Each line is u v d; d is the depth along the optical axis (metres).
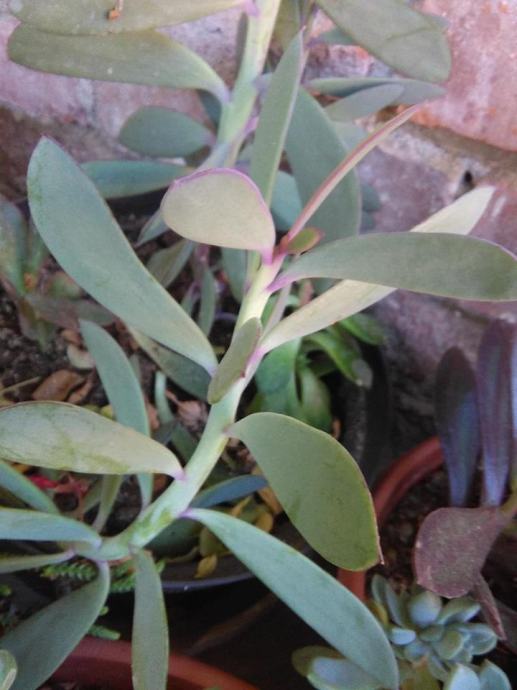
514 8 0.27
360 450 0.33
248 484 0.27
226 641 0.30
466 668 0.22
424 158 0.33
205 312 0.32
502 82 0.29
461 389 0.28
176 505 0.23
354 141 0.30
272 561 0.21
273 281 0.19
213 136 0.32
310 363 0.36
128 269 0.21
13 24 0.34
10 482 0.23
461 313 0.35
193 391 0.32
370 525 0.15
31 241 0.30
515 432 0.25
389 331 0.38
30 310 0.33
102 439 0.19
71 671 0.25
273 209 0.32
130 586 0.28
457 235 0.16
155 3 0.22
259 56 0.28
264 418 0.19
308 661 0.24
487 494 0.26
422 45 0.24
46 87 0.37
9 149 0.39
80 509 0.28
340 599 0.20
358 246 0.18
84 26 0.21
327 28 0.32
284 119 0.19
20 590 0.28
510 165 0.31
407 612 0.25
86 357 0.34
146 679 0.20
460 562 0.23
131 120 0.31
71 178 0.20
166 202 0.15
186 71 0.27
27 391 0.34
